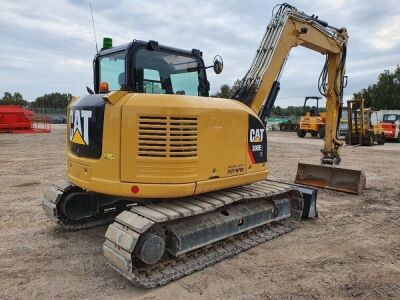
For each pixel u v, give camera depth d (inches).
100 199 231.8
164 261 168.6
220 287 158.2
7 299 146.1
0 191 315.6
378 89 1995.6
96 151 173.8
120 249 154.5
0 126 913.5
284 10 257.4
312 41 283.1
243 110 199.8
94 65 217.8
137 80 186.7
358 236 222.2
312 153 633.0
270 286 159.3
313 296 151.0
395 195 327.0
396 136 975.6
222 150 185.8
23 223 234.8
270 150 680.4
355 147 790.5
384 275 170.2
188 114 168.2
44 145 663.8
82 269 173.2
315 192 254.8
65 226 219.3
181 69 208.4
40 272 169.3
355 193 325.7
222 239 191.8
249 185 232.1
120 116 164.9
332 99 322.7
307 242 211.5
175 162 165.9
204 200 186.9
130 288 156.5
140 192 164.9
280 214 229.3
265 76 247.1
